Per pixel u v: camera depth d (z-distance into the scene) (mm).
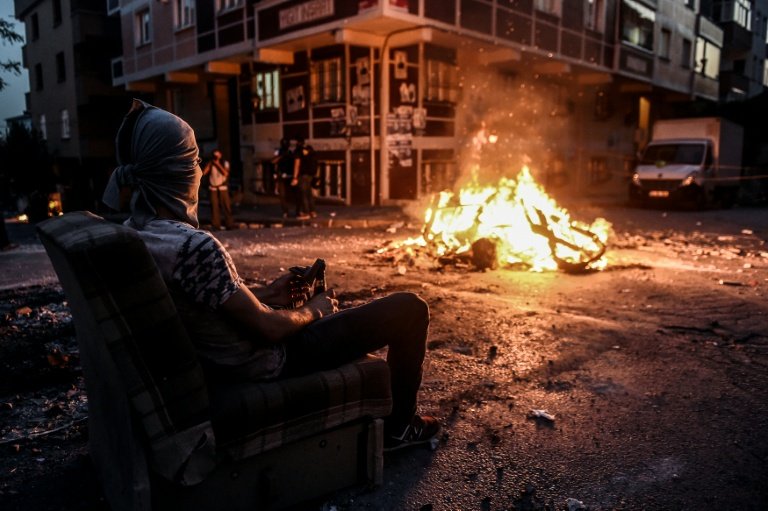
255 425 2033
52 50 29609
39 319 5129
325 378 2217
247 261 7941
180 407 1853
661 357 4074
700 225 12836
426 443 2812
